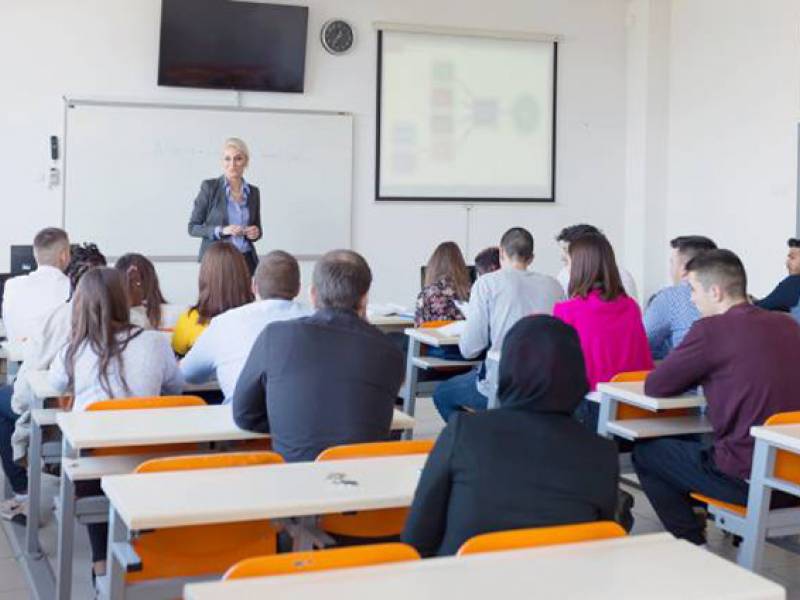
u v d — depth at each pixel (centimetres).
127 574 222
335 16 837
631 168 925
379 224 862
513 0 887
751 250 815
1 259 763
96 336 325
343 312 284
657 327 438
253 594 155
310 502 209
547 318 207
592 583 165
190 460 235
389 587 160
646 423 342
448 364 490
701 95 866
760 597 162
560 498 197
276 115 823
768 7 788
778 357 306
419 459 247
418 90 865
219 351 341
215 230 643
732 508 304
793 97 767
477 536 183
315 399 272
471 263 891
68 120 771
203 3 787
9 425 425
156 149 793
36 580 358
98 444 265
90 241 782
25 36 759
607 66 920
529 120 901
